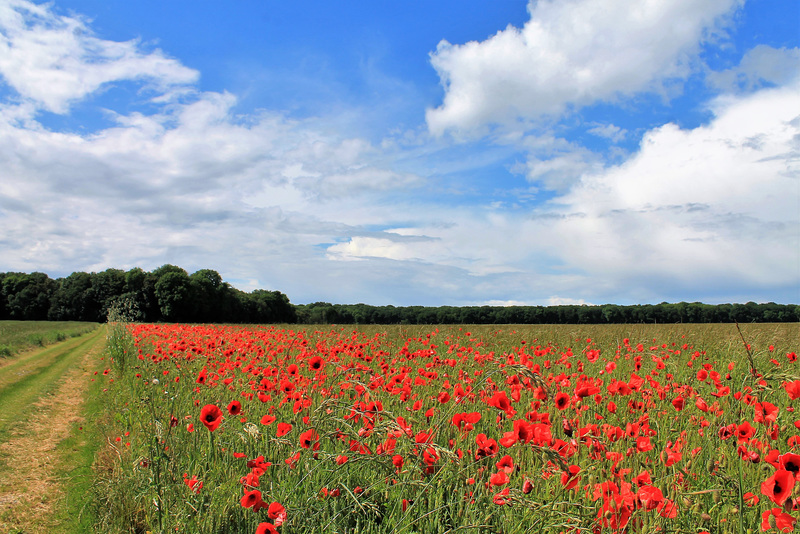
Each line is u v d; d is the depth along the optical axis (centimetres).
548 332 1556
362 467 334
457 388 421
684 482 288
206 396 548
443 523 289
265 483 329
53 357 2036
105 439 593
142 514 383
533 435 292
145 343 1509
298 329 2050
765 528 216
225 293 9256
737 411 376
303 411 418
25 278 9244
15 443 688
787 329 1394
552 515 250
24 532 413
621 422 430
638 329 1611
